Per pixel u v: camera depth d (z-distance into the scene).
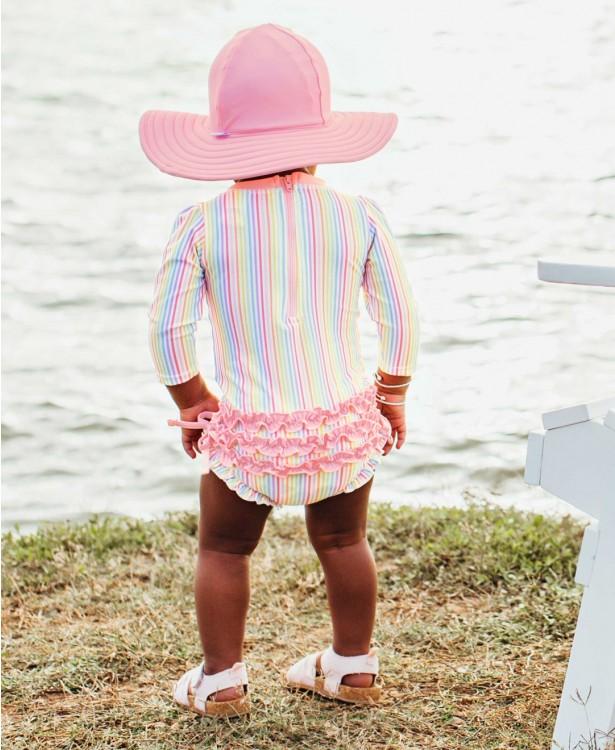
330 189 3.13
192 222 3.06
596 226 12.38
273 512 5.17
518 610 3.90
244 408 3.01
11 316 10.23
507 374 8.10
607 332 8.90
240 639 3.27
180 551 4.64
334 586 3.27
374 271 3.14
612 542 2.66
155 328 3.05
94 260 12.02
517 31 27.61
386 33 28.09
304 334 3.03
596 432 2.68
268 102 3.06
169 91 22.47
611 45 25.56
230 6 32.34
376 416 3.14
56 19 30.22
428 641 3.73
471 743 3.07
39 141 18.23
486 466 6.58
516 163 15.63
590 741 2.72
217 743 3.13
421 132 18.09
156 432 7.69
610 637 2.68
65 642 3.81
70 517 6.29
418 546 4.53
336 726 3.20
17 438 7.60
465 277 10.58
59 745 3.16
